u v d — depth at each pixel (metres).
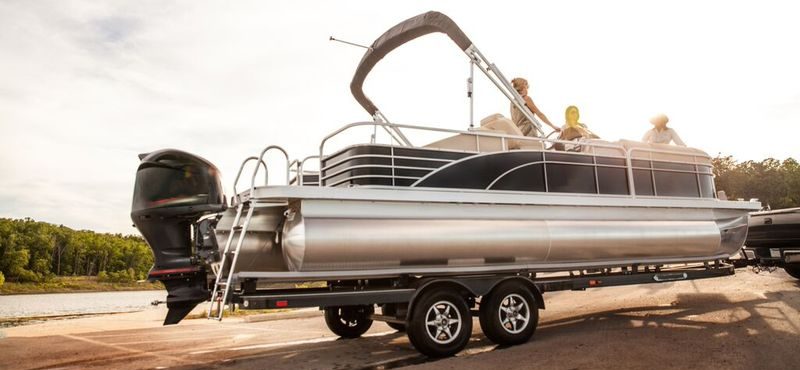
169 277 5.51
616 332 6.06
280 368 5.14
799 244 8.65
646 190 7.22
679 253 7.18
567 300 9.98
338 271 5.04
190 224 5.75
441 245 5.36
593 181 6.76
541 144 7.00
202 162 5.82
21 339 7.35
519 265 5.96
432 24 6.43
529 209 6.07
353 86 7.79
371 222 5.09
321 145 5.71
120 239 132.12
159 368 5.30
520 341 5.78
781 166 42.72
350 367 5.11
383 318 5.90
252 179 5.06
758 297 7.99
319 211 4.92
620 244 6.55
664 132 8.44
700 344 5.16
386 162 5.43
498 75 6.78
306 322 9.13
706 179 7.96
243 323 9.27
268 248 5.41
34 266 105.25
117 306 34.44
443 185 5.66
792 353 4.68
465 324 5.47
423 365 4.86
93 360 5.78
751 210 7.98
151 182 5.61
